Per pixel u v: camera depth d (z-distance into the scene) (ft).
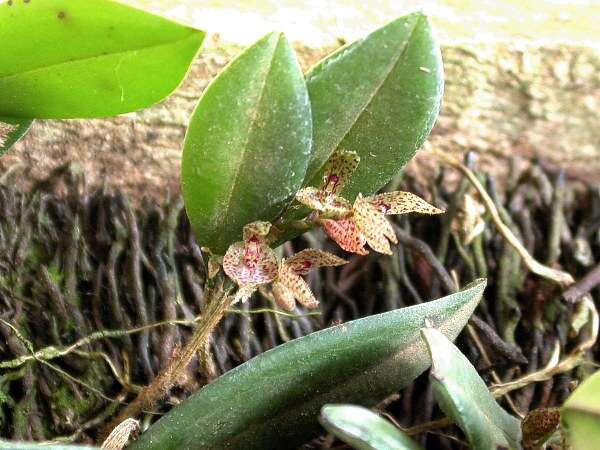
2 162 0.73
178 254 0.73
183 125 0.72
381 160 0.50
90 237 0.73
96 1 0.43
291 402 0.49
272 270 0.46
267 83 0.44
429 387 0.66
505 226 0.74
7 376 0.66
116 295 0.69
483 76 0.73
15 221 0.72
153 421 0.66
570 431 0.41
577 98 0.74
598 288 0.75
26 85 0.49
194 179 0.46
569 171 0.80
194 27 0.45
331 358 0.48
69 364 0.68
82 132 0.72
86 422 0.66
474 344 0.70
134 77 0.48
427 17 0.47
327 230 0.47
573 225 0.80
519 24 0.76
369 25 0.75
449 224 0.76
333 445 0.64
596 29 0.76
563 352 0.71
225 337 0.69
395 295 0.74
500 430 0.47
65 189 0.74
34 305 0.69
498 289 0.74
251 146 0.45
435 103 0.49
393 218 0.77
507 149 0.78
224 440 0.48
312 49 0.71
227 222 0.48
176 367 0.54
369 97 0.48
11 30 0.45
